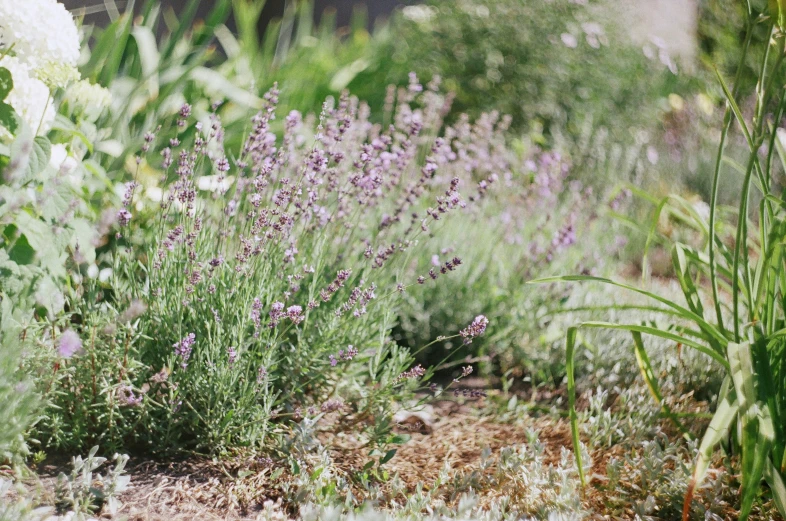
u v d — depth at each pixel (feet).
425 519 6.72
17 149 8.14
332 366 8.96
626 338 11.55
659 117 22.43
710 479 7.90
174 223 10.36
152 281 8.66
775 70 7.20
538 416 10.53
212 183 10.31
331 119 10.69
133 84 15.23
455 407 10.85
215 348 8.27
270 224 8.75
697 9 25.46
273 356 9.18
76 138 11.51
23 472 7.22
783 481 7.24
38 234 8.15
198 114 15.35
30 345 7.34
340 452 8.86
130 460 8.09
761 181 7.85
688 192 20.42
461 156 13.75
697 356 10.46
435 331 12.17
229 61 19.20
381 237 10.45
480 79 21.22
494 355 11.81
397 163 11.02
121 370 7.88
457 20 22.03
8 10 8.86
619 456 8.82
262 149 9.84
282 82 19.06
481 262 12.57
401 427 10.08
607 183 18.58
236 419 8.31
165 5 24.44
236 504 7.52
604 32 21.44
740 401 6.70
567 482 7.63
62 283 8.50
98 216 10.22
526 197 14.16
